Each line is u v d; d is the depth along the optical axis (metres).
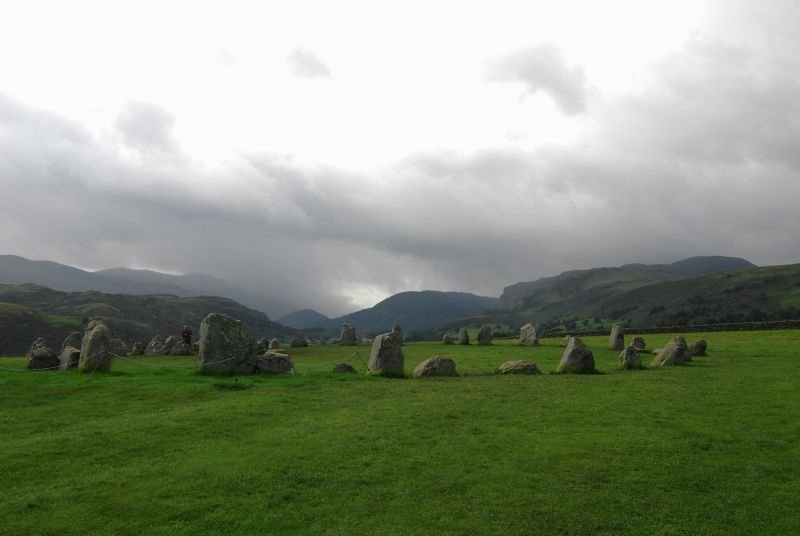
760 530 15.45
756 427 24.08
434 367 39.16
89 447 21.42
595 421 25.22
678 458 20.34
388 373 39.06
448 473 19.02
